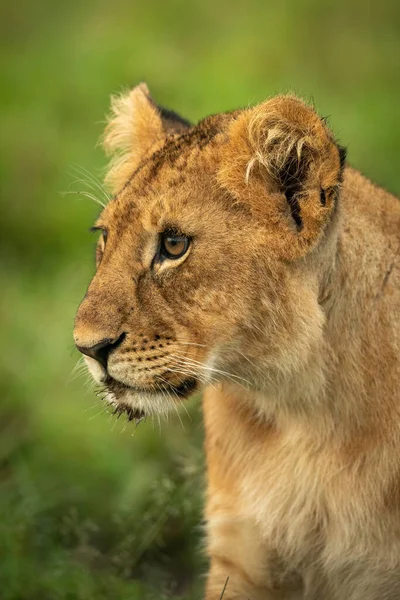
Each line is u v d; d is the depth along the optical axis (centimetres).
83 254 1472
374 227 785
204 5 2316
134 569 1038
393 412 764
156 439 1163
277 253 728
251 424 810
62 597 941
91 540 1095
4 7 2328
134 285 738
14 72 1994
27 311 1366
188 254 732
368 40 2222
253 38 2184
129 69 1983
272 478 799
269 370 750
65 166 1673
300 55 2136
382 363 764
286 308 735
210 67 2003
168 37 2208
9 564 962
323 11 2306
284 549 808
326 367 756
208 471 847
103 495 1125
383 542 772
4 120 1817
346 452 773
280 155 730
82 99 1920
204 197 736
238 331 738
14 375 1273
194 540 1048
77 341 735
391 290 776
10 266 1502
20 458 1157
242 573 827
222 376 758
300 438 782
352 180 803
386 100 1944
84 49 2109
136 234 741
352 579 793
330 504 782
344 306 757
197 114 1791
